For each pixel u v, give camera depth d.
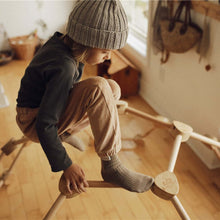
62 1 3.43
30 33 3.56
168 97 2.44
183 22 1.93
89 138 2.27
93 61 1.09
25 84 1.14
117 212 1.75
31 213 1.75
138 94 2.89
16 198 1.84
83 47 1.04
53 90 0.99
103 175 1.16
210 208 1.78
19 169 2.03
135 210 1.76
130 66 2.71
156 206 1.78
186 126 1.47
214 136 2.00
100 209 1.77
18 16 3.40
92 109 1.05
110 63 2.91
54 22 3.56
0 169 2.03
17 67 3.32
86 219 1.71
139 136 2.31
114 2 0.97
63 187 1.08
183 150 2.20
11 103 2.70
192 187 1.91
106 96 1.04
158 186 1.09
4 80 3.07
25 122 1.20
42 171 2.02
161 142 2.26
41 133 1.01
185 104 2.24
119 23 0.98
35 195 1.85
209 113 1.99
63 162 1.05
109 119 1.05
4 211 1.76
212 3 1.67
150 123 2.46
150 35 2.42
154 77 2.58
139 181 1.14
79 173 1.07
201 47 1.84
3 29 3.42
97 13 0.95
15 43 3.38
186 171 2.03
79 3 1.01
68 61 1.03
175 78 2.27
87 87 1.04
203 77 1.95
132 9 2.95
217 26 1.70
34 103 1.15
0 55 3.39
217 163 2.04
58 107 1.01
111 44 1.00
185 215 1.07
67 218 1.72
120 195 1.85
